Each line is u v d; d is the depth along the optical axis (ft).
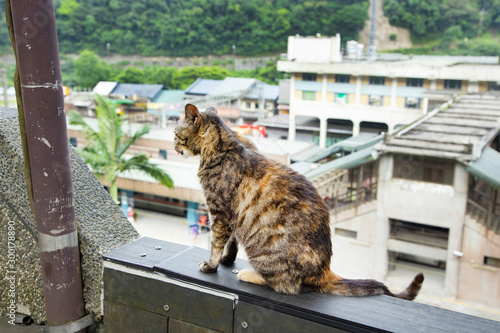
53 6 4.77
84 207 6.00
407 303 4.46
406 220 23.84
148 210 23.57
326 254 4.69
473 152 22.86
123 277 5.23
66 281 5.36
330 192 25.46
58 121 4.96
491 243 22.36
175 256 5.37
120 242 5.75
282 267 4.55
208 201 5.09
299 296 4.53
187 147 5.38
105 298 5.44
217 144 5.09
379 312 4.25
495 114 24.98
